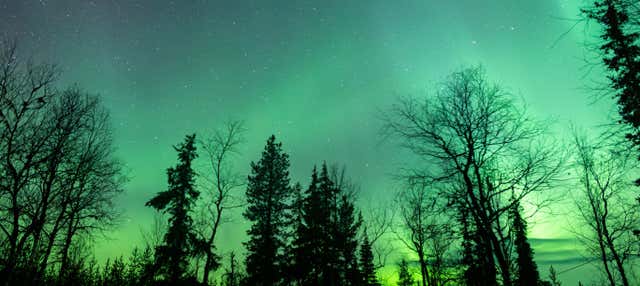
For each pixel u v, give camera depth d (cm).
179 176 2756
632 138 825
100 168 1777
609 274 1964
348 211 2170
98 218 1822
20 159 1490
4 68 1453
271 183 3438
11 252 1408
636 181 1634
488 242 1266
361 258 2388
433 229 1451
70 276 2034
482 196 1241
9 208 1439
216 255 2395
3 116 1437
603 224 1938
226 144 2244
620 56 853
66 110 1641
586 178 1866
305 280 3081
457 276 1839
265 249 3150
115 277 2662
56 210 1659
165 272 2516
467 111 1317
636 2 634
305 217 3138
